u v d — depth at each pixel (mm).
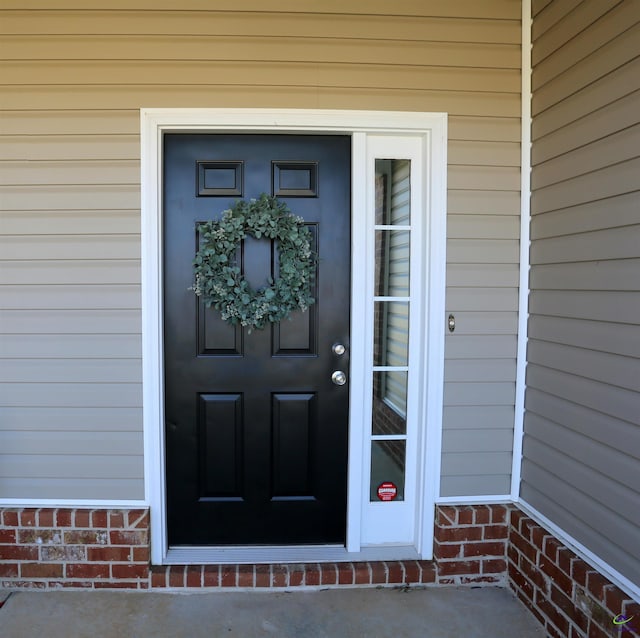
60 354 2258
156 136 2221
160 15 2186
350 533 2416
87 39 2180
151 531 2311
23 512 2250
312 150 2346
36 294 2244
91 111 2197
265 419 2420
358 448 2391
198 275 2311
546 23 2111
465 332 2328
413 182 2354
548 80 2107
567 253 1999
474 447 2371
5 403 2271
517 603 2205
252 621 2084
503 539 2330
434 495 2369
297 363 2402
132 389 2277
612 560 1741
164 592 2256
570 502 1973
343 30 2221
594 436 1835
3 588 2266
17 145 2201
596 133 1819
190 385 2381
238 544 2449
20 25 2170
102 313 2252
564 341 2016
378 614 2133
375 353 2416
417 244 2373
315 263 2377
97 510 2275
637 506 1627
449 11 2236
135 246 2232
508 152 2291
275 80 2215
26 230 2223
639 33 1609
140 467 2299
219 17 2191
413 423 2434
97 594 2236
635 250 1632
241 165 2330
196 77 2203
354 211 2311
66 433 2287
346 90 2234
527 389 2301
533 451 2242
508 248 2316
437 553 2336
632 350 1643
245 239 2336
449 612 2148
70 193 2215
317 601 2209
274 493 2449
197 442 2404
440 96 2260
